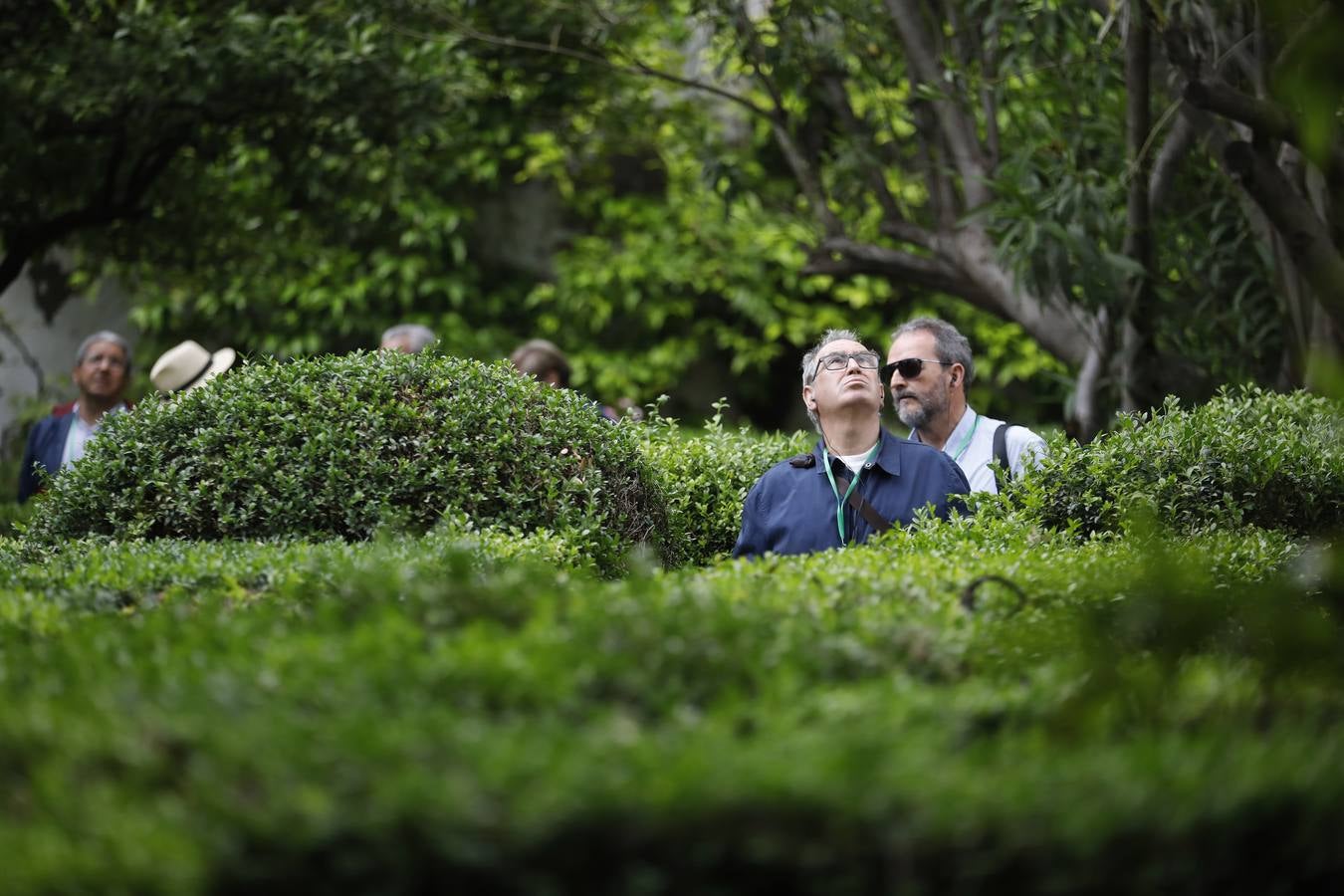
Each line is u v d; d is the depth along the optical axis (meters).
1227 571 8.66
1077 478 10.86
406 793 3.95
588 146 27.19
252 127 19.61
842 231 19.92
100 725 4.63
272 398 10.61
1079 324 17.03
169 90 17.78
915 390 11.88
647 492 11.17
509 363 11.21
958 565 7.64
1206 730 5.03
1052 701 5.15
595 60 21.00
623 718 4.74
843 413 10.67
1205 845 4.19
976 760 4.47
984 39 18.02
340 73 18.20
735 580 6.97
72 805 4.31
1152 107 17.52
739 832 4.02
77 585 7.53
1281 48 12.30
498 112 25.22
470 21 21.59
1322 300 12.13
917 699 4.93
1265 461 10.70
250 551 8.73
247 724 4.44
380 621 5.64
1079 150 17.47
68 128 18.58
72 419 15.47
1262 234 15.40
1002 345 29.92
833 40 20.38
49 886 4.07
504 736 4.35
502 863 3.95
